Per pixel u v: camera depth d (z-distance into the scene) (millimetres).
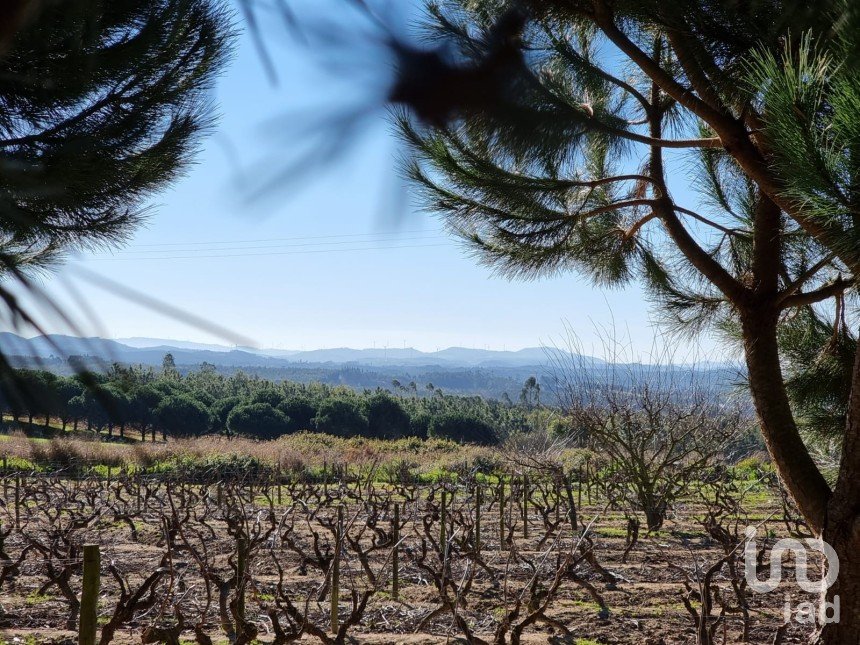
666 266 5672
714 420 11336
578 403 11492
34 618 5836
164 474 14641
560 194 4312
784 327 5094
